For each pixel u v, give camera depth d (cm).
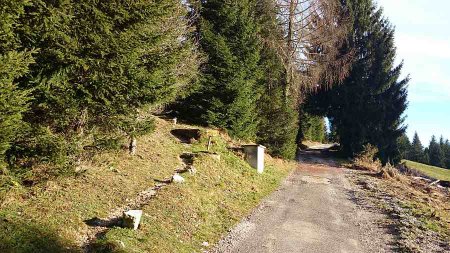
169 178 1368
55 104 851
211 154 1772
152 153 1569
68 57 818
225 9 2398
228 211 1276
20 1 661
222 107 2258
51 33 763
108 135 1079
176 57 1230
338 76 3559
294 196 1672
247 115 2342
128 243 808
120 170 1268
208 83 2264
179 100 2353
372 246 1058
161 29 1351
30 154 789
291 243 1043
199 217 1123
